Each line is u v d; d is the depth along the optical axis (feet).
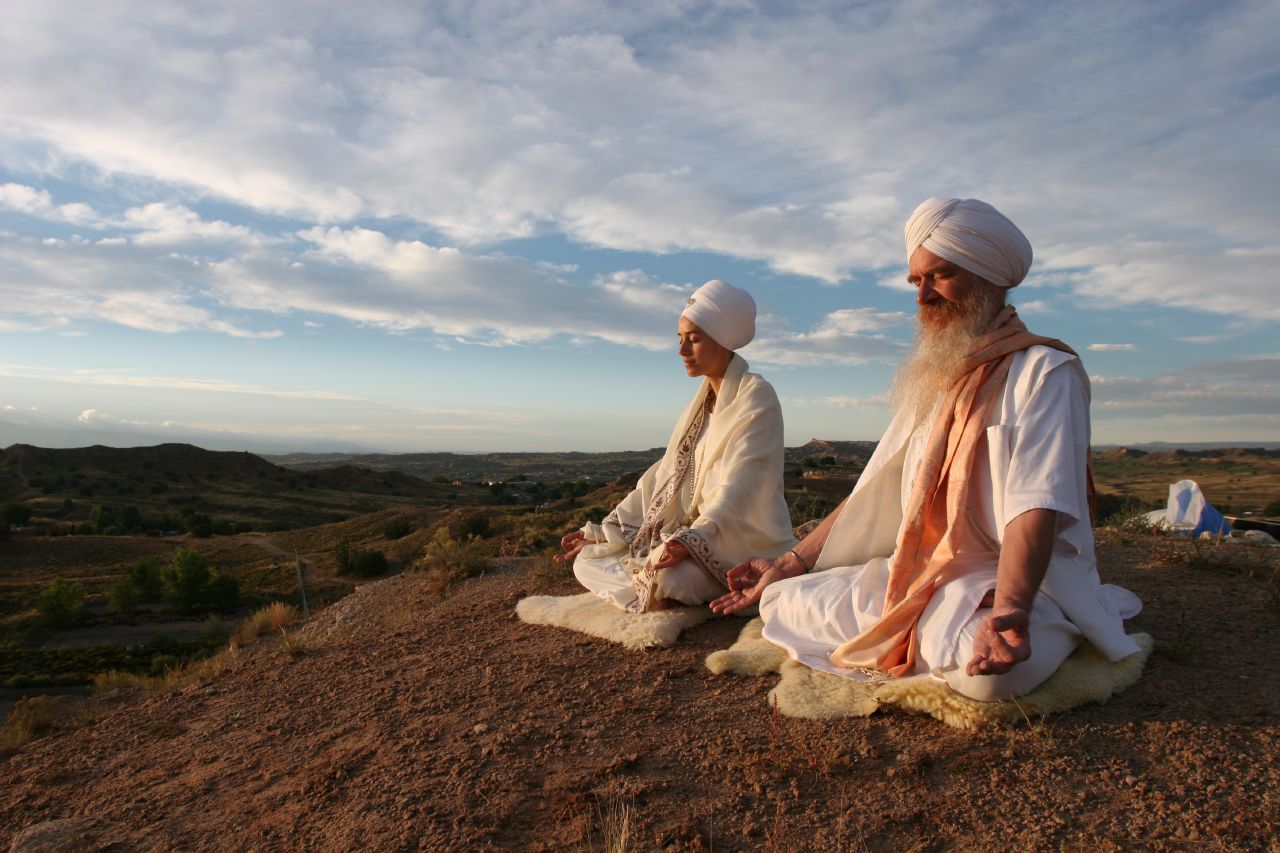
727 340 14.08
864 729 8.36
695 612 13.12
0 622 160.04
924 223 8.79
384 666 13.80
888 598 8.75
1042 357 7.94
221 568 221.66
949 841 6.42
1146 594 12.72
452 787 8.41
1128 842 6.06
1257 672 8.83
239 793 9.50
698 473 14.44
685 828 6.98
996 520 7.88
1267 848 5.75
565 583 19.56
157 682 20.57
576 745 9.05
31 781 11.23
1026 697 7.93
